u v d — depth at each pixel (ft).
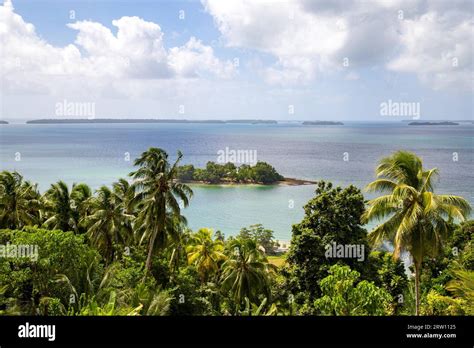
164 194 99.76
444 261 108.99
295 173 350.02
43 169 304.91
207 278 120.16
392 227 70.79
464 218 64.18
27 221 117.91
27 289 71.05
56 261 71.87
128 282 84.28
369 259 104.63
